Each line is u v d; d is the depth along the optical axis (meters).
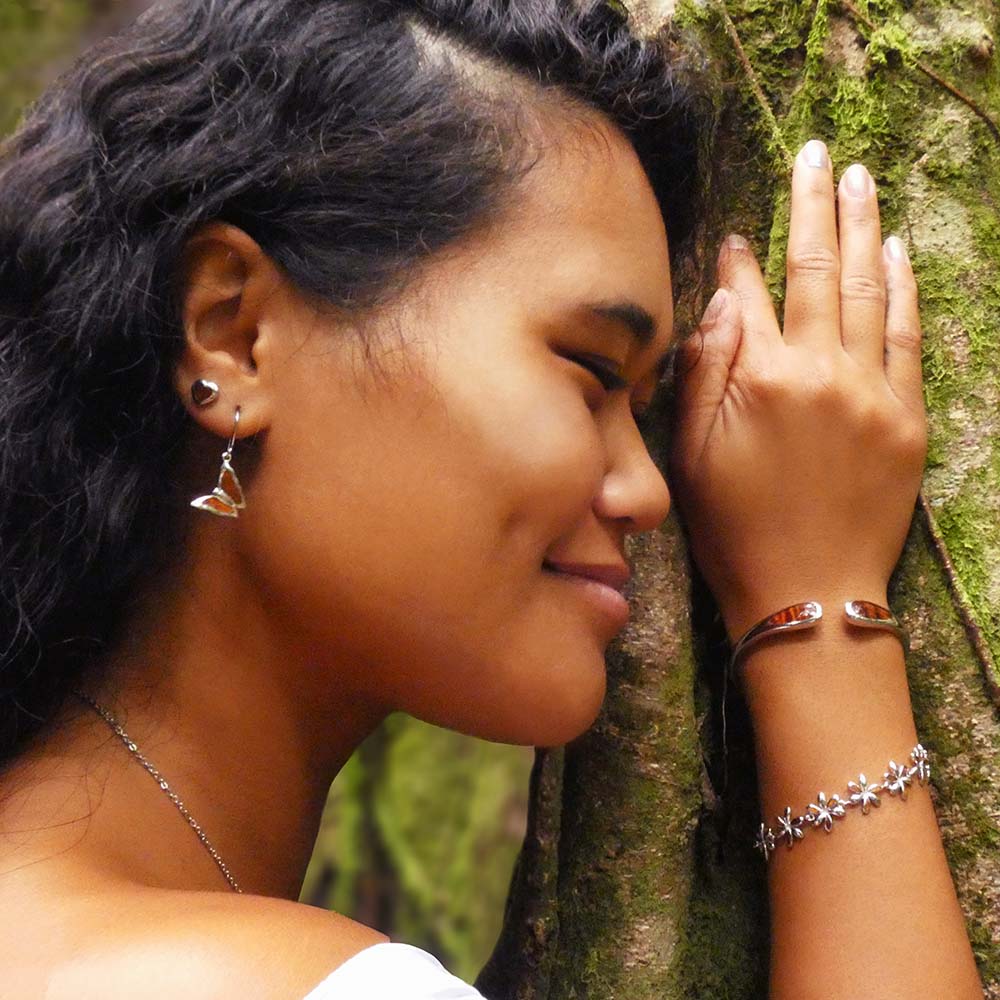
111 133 1.18
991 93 1.41
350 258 1.13
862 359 1.30
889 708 1.24
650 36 1.33
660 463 1.38
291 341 1.14
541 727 1.19
